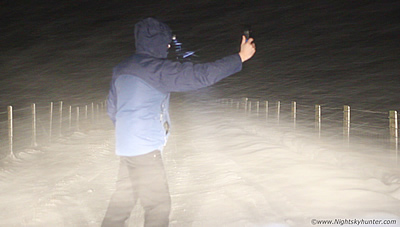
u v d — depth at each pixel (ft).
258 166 24.85
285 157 27.25
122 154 10.94
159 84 10.75
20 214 17.31
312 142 34.01
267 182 20.83
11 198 19.85
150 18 11.27
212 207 17.31
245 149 31.86
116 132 11.06
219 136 42.04
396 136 31.78
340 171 22.44
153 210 11.07
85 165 28.50
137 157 10.84
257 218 15.48
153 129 10.87
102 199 19.48
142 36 11.18
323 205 16.56
